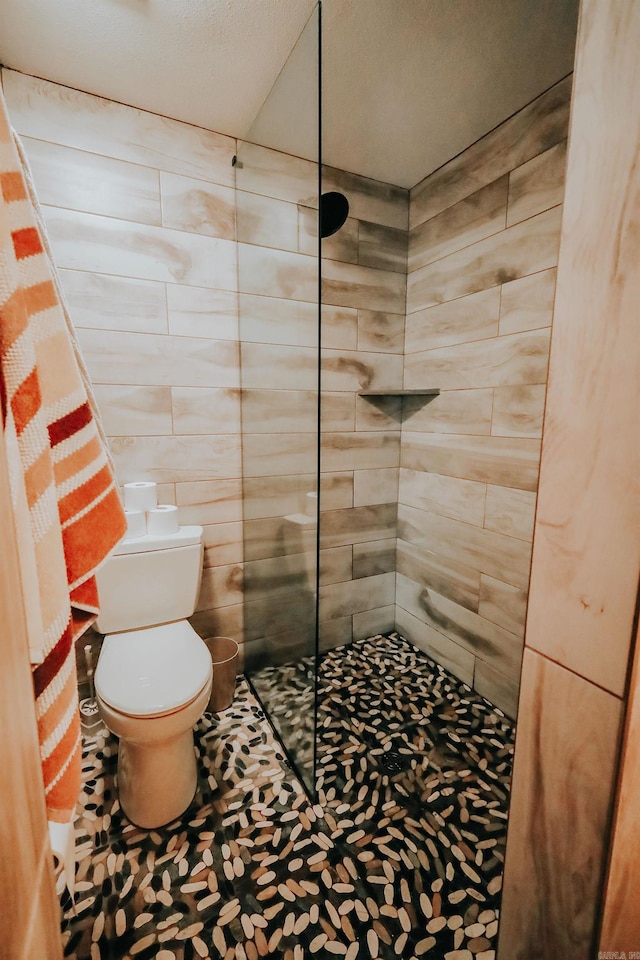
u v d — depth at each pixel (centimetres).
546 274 138
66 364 53
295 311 126
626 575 32
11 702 28
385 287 199
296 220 121
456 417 179
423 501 202
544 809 42
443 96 138
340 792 133
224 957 93
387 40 117
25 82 130
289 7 108
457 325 175
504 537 161
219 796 132
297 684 140
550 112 134
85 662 158
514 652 161
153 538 149
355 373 198
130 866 111
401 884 107
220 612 185
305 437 123
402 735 157
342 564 211
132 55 123
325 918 100
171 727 112
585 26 33
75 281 144
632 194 30
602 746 36
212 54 123
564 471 37
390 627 226
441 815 126
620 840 35
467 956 93
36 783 32
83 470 56
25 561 41
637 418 31
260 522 170
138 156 147
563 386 37
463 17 111
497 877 109
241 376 174
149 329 156
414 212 195
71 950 94
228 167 161
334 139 160
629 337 31
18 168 46
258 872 110
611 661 34
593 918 38
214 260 163
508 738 156
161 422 163
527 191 143
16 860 28
